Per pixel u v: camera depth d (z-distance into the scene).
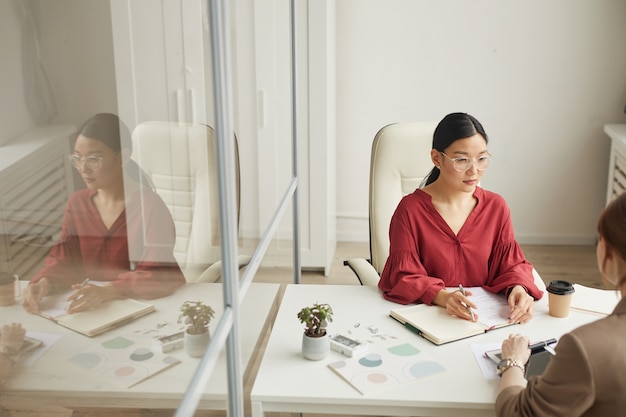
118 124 0.92
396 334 2.01
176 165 1.20
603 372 1.37
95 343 0.86
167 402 1.13
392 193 2.72
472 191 2.24
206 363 1.34
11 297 0.68
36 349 0.72
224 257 1.56
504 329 2.02
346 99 4.33
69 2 0.76
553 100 4.25
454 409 1.69
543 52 4.18
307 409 1.73
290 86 2.71
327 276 4.04
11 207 0.66
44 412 0.75
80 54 0.79
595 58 4.16
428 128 2.73
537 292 2.20
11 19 0.65
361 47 4.24
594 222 4.41
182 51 1.22
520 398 1.55
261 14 2.12
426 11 4.16
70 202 0.78
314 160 3.84
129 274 0.97
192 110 1.29
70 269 0.78
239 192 1.82
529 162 4.36
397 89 4.30
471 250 2.27
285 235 2.62
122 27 0.93
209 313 1.42
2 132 0.64
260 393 1.72
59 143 0.74
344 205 4.53
